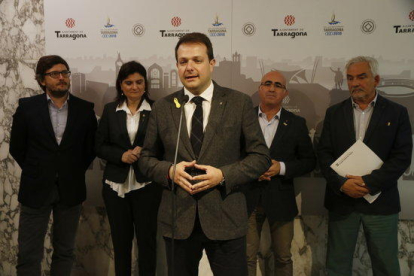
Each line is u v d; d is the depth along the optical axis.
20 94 2.82
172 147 1.69
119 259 2.55
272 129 2.50
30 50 2.79
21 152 2.49
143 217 2.51
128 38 2.73
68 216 2.52
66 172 2.45
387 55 2.57
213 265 1.73
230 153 1.67
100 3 2.72
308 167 2.45
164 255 2.84
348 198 2.31
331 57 2.61
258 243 2.54
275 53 2.64
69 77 2.57
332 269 2.41
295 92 2.66
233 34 2.66
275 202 2.41
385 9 2.54
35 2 2.75
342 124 2.34
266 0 2.62
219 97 1.70
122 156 2.42
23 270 2.45
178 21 2.69
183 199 1.66
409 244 2.66
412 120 2.59
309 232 2.75
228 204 1.65
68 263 2.57
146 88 2.56
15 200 2.91
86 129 2.54
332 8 2.58
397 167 2.17
